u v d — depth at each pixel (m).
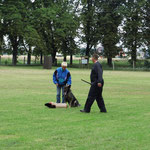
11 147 6.01
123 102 12.70
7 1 48.03
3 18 46.91
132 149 5.97
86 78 26.22
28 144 6.21
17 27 47.69
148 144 6.32
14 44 52.28
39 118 8.91
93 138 6.71
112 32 54.22
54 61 56.12
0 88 17.36
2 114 9.48
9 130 7.34
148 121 8.60
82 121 8.54
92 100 9.95
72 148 5.97
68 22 50.59
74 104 11.17
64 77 11.48
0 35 50.12
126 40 53.69
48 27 52.72
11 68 42.06
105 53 55.41
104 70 47.66
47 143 6.29
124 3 54.84
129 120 8.73
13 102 12.15
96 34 54.38
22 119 8.73
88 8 55.81
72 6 52.94
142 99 13.75
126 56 55.34
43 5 51.69
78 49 55.53
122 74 35.19
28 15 49.59
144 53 54.72
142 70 48.44
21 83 20.56
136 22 52.28
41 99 13.13
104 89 18.16
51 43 54.62
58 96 11.69
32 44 49.59
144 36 53.28
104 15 54.97
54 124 8.08
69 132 7.21
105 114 9.75
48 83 20.86
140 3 51.25
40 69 41.47
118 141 6.51
